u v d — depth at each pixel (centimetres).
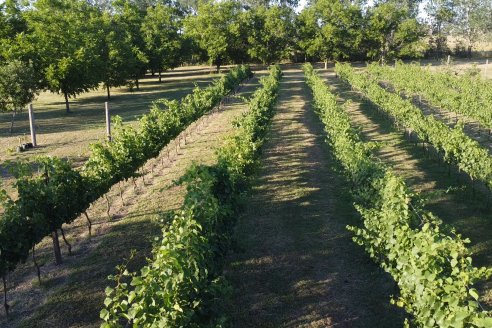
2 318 662
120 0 4212
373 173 798
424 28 5619
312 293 693
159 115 1402
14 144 1800
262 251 828
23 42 2570
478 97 2033
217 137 1770
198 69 5741
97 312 667
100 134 1952
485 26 5500
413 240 515
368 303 663
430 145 1500
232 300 679
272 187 1174
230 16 5016
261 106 1520
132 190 1211
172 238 482
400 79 2686
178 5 7981
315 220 956
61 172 819
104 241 895
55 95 3731
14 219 680
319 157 1457
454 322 398
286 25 5009
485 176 966
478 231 871
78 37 2912
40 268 804
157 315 392
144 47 4112
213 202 606
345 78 3294
